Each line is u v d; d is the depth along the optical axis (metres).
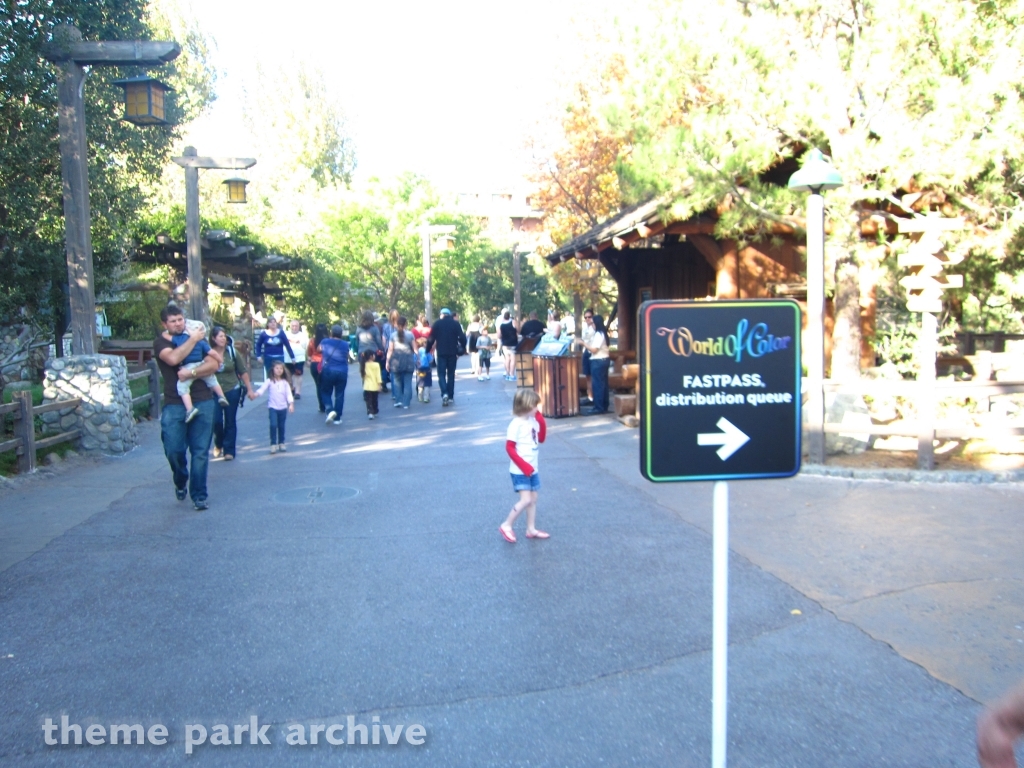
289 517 7.81
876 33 9.12
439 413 15.62
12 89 11.56
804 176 8.83
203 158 18.31
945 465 9.05
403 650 4.81
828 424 9.16
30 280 12.91
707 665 4.55
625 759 3.69
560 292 46.66
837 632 4.97
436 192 42.34
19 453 9.55
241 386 11.20
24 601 5.63
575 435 12.42
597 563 6.28
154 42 11.20
